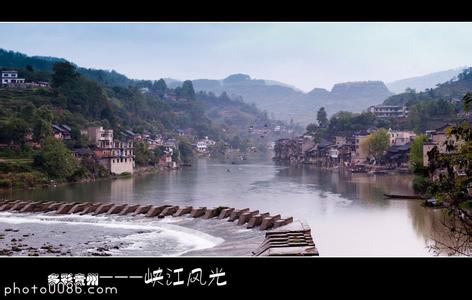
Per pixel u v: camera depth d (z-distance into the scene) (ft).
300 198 256.93
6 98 481.87
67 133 419.95
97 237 148.97
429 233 150.41
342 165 524.93
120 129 560.61
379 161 465.47
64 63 552.82
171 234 152.97
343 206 220.23
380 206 215.51
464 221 71.77
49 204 199.11
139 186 335.06
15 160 339.16
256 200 252.01
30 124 390.83
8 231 160.66
